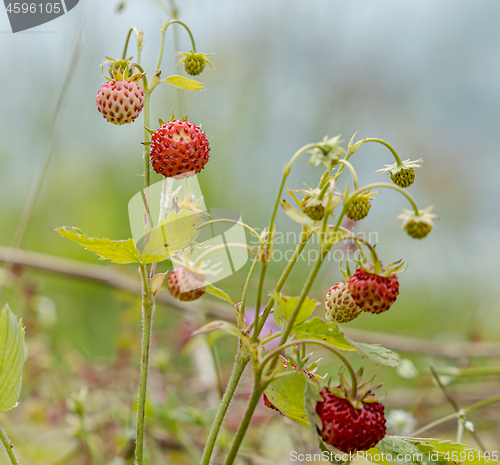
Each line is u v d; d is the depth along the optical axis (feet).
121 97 1.22
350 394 1.16
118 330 2.48
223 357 2.38
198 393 2.10
